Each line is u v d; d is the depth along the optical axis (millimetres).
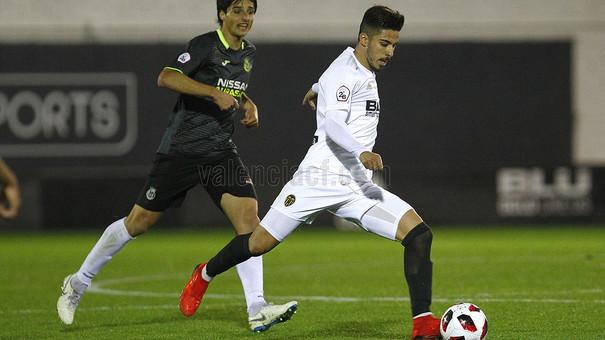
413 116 74438
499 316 29531
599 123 81000
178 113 27422
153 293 37719
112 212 74688
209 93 25641
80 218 74938
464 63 74562
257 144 72812
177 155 27219
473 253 54562
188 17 83562
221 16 27281
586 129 81000
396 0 83875
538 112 75000
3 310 32781
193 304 26766
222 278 42750
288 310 25875
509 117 74938
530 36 77375
